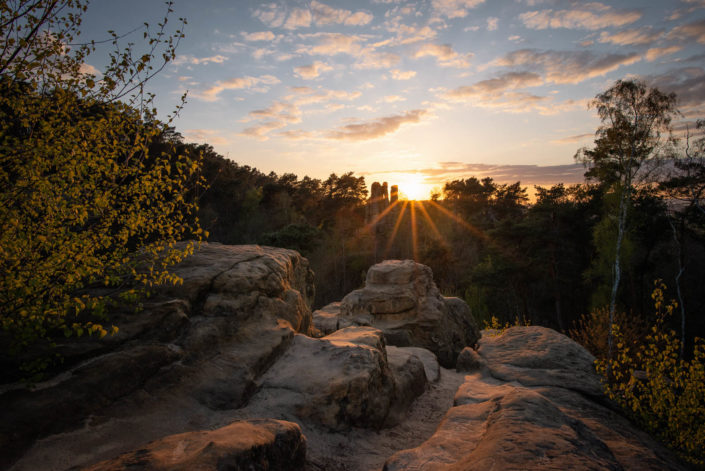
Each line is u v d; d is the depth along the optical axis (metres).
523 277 41.50
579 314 40.28
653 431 6.06
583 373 8.38
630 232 27.16
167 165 5.12
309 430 5.39
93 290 5.86
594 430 5.62
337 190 99.44
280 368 6.54
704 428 5.43
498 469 3.13
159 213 5.07
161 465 2.83
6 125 3.99
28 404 3.94
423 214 78.69
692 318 32.00
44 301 4.29
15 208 4.09
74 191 4.32
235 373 5.84
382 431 6.36
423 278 16.52
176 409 4.84
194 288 6.82
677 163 21.52
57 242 4.20
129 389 4.77
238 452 3.04
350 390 5.94
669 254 34.62
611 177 18.48
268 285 8.05
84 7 4.60
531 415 4.34
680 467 4.89
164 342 5.70
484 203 83.62
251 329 7.00
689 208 27.67
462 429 4.57
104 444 3.95
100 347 4.94
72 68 4.75
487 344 11.15
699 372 5.65
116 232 4.95
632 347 13.00
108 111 4.78
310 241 47.59
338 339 7.86
